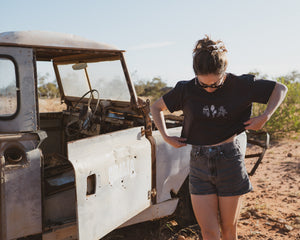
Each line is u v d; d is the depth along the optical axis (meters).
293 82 10.45
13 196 2.13
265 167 6.38
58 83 4.57
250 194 4.79
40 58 4.23
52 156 3.72
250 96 1.82
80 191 2.16
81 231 2.16
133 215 2.72
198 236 3.39
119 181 2.55
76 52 2.66
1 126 2.23
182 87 1.97
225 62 1.74
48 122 4.47
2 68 2.25
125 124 3.39
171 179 3.14
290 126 9.80
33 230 2.24
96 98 3.91
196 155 1.96
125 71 3.07
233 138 1.93
